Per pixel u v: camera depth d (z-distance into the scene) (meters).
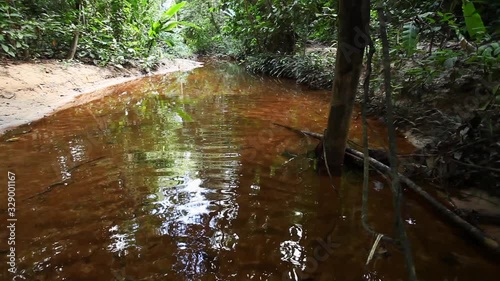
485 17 2.65
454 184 1.88
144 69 7.02
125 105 3.96
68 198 1.68
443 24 3.03
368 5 1.27
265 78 6.77
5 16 4.33
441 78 2.91
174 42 10.03
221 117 3.40
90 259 1.23
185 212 1.58
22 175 1.93
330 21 4.71
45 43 5.08
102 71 5.72
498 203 1.67
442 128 2.47
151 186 1.84
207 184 1.88
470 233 1.41
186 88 5.38
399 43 3.14
